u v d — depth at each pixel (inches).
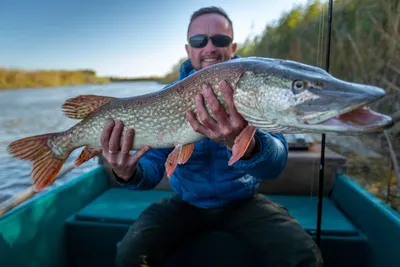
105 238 32.4
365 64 73.0
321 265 25.0
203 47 34.4
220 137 22.1
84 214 34.5
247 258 28.6
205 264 29.5
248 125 21.3
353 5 79.3
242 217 28.4
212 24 34.1
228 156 26.4
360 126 17.1
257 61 21.1
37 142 28.7
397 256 23.7
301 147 45.0
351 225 32.0
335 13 82.9
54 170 28.7
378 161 60.3
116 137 25.1
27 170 66.8
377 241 27.4
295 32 102.2
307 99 18.6
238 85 20.8
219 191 28.9
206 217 29.2
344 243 29.6
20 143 28.9
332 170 40.9
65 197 33.5
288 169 41.7
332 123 17.9
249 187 29.7
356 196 32.8
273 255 25.9
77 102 27.3
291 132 20.4
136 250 25.7
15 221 25.7
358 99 17.1
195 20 35.1
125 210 35.9
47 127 130.0
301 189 42.0
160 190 44.0
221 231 29.0
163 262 27.8
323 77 18.7
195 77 22.8
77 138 27.5
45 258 29.3
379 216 27.2
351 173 58.6
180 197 30.8
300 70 19.5
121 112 25.5
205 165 29.2
